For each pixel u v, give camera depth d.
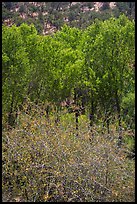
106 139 10.59
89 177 9.95
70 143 10.43
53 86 17.62
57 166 10.05
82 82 17.88
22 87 16.77
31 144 10.33
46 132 10.62
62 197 10.13
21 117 11.76
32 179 10.35
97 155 10.16
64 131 10.92
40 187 10.16
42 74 17.56
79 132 10.91
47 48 17.53
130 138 13.35
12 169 10.54
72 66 17.27
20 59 16.53
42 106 13.70
